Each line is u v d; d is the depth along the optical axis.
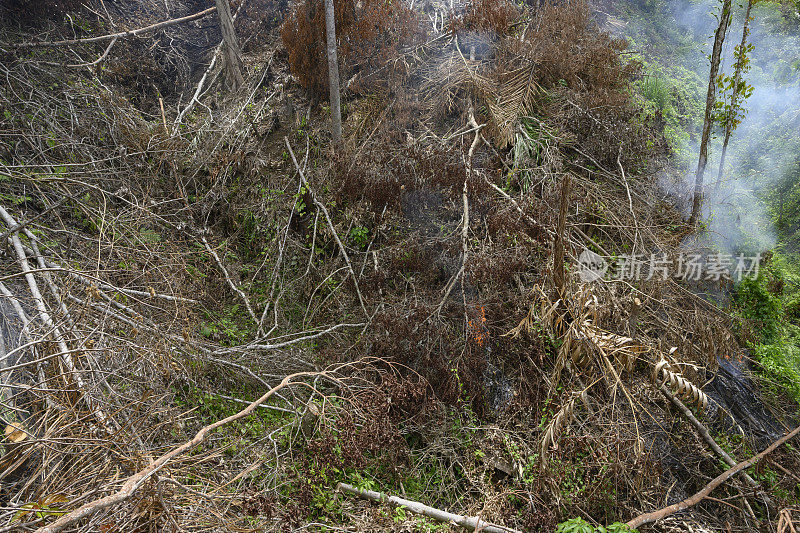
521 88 6.50
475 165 5.75
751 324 5.32
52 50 6.56
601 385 4.42
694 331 4.69
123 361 3.71
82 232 5.07
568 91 6.52
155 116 6.84
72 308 3.74
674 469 4.33
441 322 4.67
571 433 4.07
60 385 3.21
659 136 6.84
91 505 2.16
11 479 2.99
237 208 6.16
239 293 5.43
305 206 5.88
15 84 5.84
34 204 5.07
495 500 3.73
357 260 5.64
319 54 6.54
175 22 7.77
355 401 3.91
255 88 7.18
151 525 2.64
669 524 3.92
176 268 5.04
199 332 4.77
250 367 4.59
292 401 4.50
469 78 6.45
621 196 5.88
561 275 4.11
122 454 2.92
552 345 4.66
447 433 4.37
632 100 7.32
